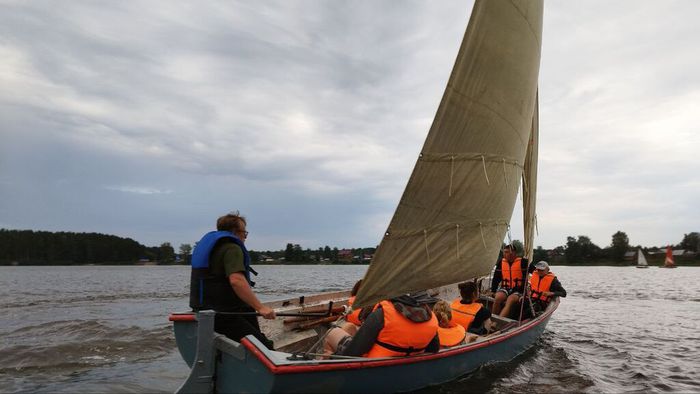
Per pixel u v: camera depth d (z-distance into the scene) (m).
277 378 4.00
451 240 6.49
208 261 4.94
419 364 5.21
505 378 6.82
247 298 4.61
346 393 4.57
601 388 6.47
